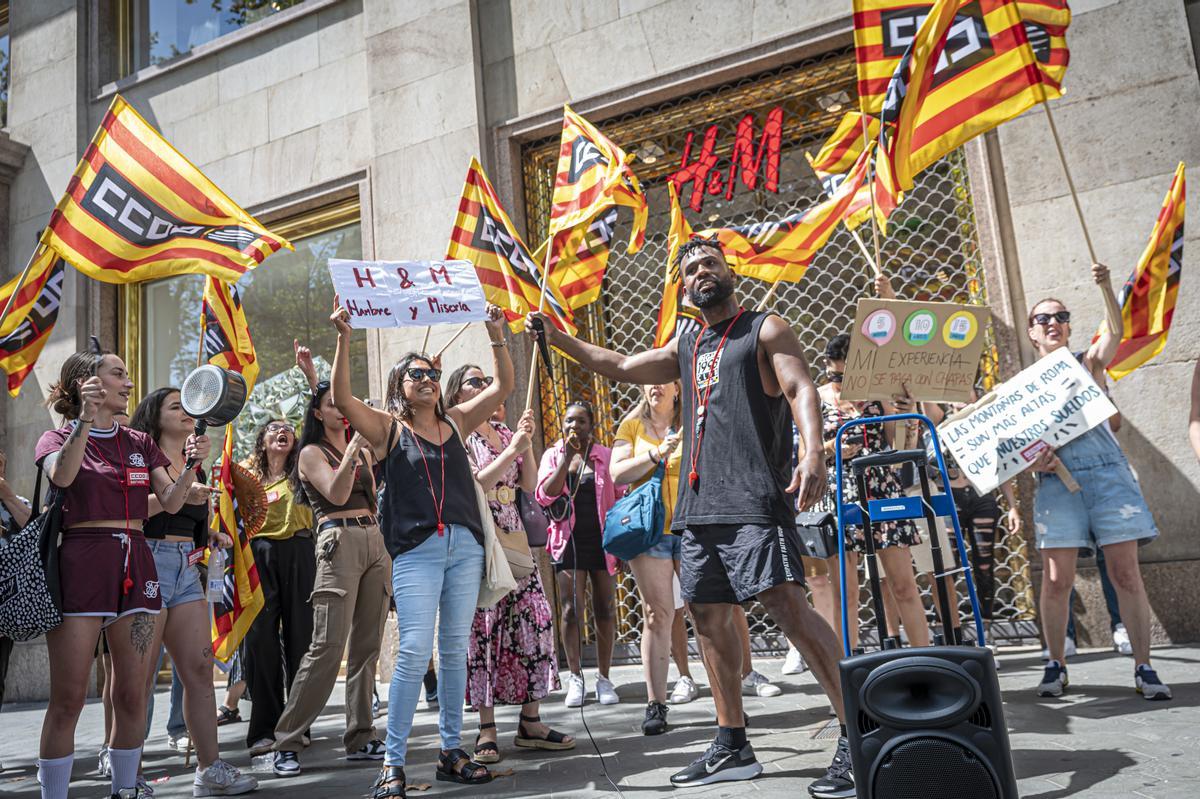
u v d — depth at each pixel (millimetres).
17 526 3914
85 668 3191
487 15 7980
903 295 6629
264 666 4734
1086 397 4051
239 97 9047
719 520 3113
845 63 6754
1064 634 4270
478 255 5363
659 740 4098
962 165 6441
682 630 5070
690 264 3377
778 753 3598
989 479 4121
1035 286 5969
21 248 9727
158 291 9430
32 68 10031
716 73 6980
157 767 4609
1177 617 5391
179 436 4047
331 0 8648
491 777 3590
